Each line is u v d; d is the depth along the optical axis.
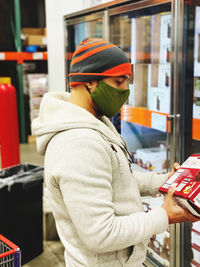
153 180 1.52
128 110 2.59
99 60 1.16
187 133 2.10
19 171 3.04
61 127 1.15
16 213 2.79
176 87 2.05
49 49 3.96
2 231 2.76
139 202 1.33
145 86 2.54
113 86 1.19
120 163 1.22
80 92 1.23
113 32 2.70
